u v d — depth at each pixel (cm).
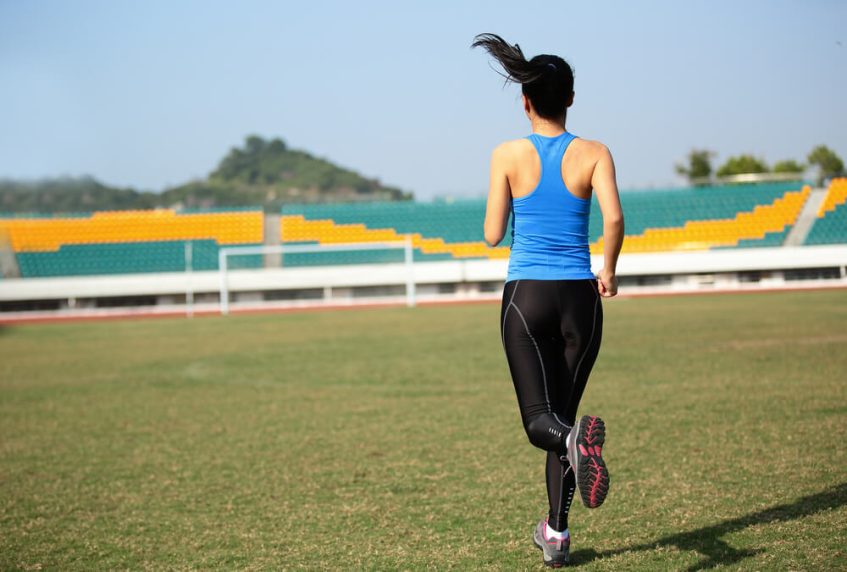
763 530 360
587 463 259
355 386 937
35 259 3256
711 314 1748
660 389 805
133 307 3017
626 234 3275
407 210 3519
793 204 3303
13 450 646
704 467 486
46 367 1278
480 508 427
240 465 563
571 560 338
